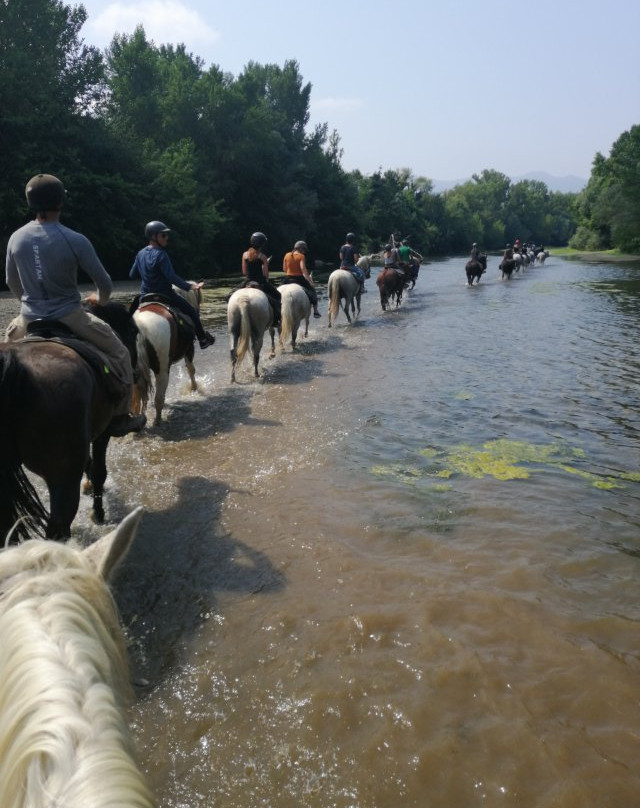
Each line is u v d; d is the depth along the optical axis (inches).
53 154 1282.0
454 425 298.4
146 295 309.6
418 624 146.6
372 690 126.1
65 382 154.1
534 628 145.4
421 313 748.0
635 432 286.8
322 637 143.0
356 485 229.1
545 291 1012.5
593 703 122.8
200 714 120.6
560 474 238.4
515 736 114.6
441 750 111.6
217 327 622.8
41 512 150.1
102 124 1478.8
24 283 176.2
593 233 3157.0
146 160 1547.7
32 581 52.4
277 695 125.5
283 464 251.4
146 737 114.8
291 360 467.5
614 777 106.0
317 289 1123.3
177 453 265.9
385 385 379.6
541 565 172.4
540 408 324.5
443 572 169.6
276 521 201.3
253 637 144.0
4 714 42.6
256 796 102.8
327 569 172.1
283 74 2578.7
